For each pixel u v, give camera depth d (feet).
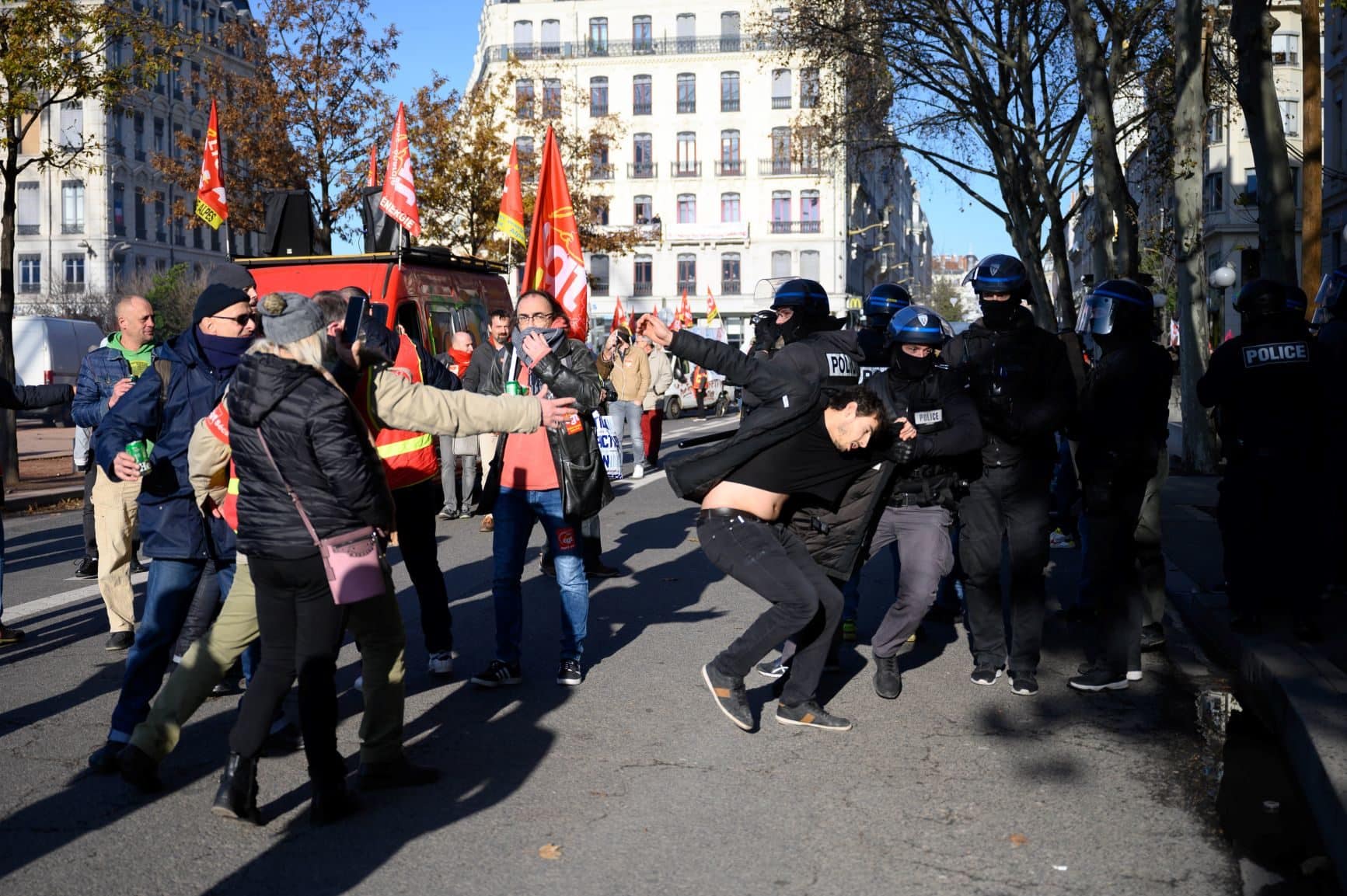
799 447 16.84
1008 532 19.84
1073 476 33.24
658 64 215.51
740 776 15.94
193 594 17.04
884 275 287.28
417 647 23.31
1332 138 119.34
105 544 23.18
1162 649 22.88
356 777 15.93
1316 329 25.99
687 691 20.08
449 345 45.29
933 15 80.28
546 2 217.56
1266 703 18.97
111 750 16.31
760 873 12.83
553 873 12.88
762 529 17.03
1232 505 21.91
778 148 213.05
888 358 22.16
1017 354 19.08
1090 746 17.19
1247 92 34.14
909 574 18.93
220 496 15.53
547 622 25.48
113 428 16.61
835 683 20.65
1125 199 54.19
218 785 15.67
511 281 101.40
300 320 13.58
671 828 14.10
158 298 178.40
